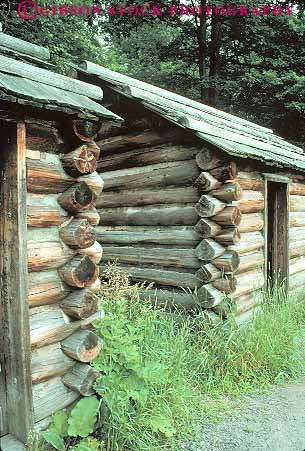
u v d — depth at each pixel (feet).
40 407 9.59
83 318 10.03
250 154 16.17
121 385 10.72
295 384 15.05
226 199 16.26
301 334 18.24
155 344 13.64
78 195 10.01
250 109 51.75
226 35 51.01
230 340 15.37
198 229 16.38
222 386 14.24
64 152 10.19
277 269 23.38
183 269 17.53
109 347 11.14
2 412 9.64
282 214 23.22
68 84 10.41
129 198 19.20
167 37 59.00
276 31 48.75
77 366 10.27
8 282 9.38
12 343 9.37
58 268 10.09
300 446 11.21
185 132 16.96
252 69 51.44
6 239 9.37
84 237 10.12
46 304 9.87
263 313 17.85
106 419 10.44
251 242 19.03
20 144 9.11
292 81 47.80
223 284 16.16
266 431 11.94
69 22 37.50
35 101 8.31
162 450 10.60
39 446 9.46
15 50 10.96
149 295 18.38
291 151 27.76
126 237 19.40
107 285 14.75
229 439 11.48
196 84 51.83
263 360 15.42
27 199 9.43
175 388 12.56
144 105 16.28
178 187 17.52
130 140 18.95
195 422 12.23
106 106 18.81
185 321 16.75
